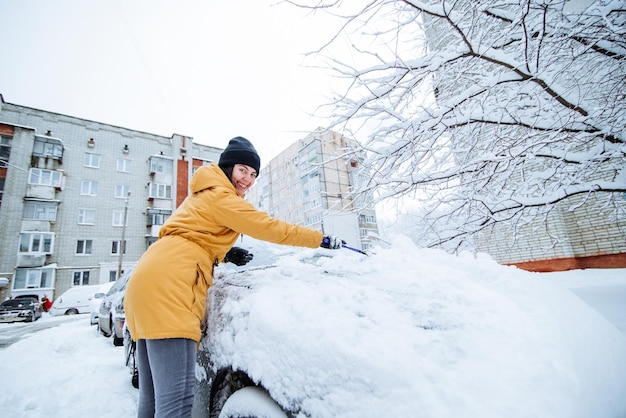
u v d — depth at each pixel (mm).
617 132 2740
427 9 2566
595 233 7031
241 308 1233
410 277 1186
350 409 756
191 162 26344
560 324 844
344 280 1216
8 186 19484
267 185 40000
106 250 22078
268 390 979
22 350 5465
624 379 839
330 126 3291
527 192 3377
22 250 19141
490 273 1118
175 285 1117
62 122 22781
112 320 5688
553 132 2715
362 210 3748
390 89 2982
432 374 713
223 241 1341
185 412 1061
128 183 24078
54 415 2531
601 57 2855
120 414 2516
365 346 816
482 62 3172
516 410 627
